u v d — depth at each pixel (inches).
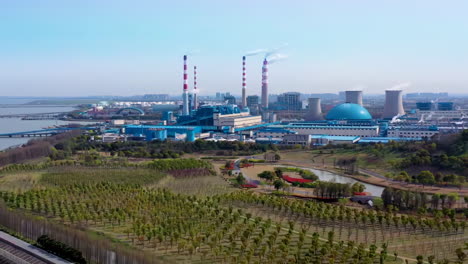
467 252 5615.2
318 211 7126.0
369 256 5216.5
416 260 5349.4
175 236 5797.2
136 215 7086.6
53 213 7283.5
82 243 5615.2
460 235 6314.0
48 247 5580.7
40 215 7199.8
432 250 5713.6
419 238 6205.7
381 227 6678.2
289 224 6358.3
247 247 5723.4
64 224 6648.6
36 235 6156.5
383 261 5226.4
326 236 6240.2
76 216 6825.8
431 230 6535.4
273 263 5191.9
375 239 6151.6
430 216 7317.9
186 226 6333.7
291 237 6146.7
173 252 5595.5
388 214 6766.7
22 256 5487.2
